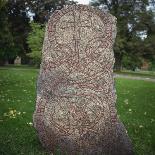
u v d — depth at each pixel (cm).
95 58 333
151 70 3300
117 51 2616
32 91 705
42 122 331
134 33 2722
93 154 328
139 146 356
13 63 2639
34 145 336
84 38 336
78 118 330
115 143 329
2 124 402
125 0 2745
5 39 1886
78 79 331
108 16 338
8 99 573
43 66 335
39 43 1628
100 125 330
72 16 339
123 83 1127
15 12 2741
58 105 331
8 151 313
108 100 330
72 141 329
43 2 2769
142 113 539
